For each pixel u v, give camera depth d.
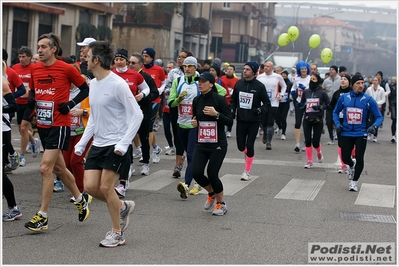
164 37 47.75
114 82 6.94
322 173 12.96
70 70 8.04
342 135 11.07
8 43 31.23
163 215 8.75
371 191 11.05
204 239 7.49
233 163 14.05
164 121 14.80
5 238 7.32
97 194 7.11
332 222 8.55
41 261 6.45
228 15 71.94
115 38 47.12
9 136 8.76
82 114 9.26
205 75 8.66
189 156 10.31
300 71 16.59
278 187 11.21
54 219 8.34
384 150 17.77
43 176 7.69
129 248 7.03
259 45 78.88
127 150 6.99
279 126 19.86
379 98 20.36
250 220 8.55
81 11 37.75
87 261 6.49
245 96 11.81
